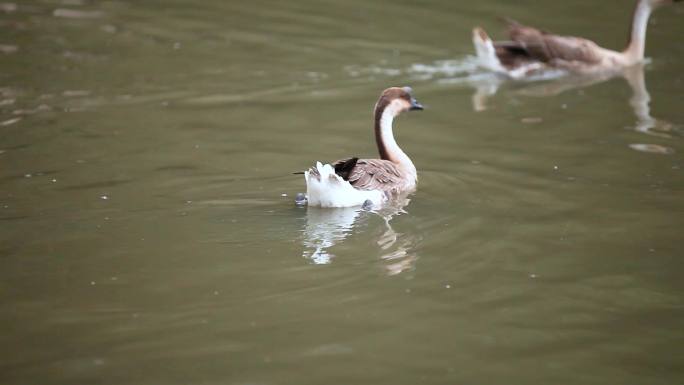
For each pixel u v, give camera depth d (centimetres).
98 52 2525
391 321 1133
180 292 1195
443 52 2570
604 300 1198
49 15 2886
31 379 988
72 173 1670
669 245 1361
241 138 1911
